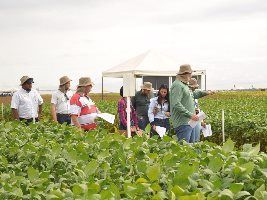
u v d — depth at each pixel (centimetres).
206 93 1248
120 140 691
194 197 353
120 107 1279
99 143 671
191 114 1027
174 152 582
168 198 371
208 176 441
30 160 612
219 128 1672
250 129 1591
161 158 560
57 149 582
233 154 516
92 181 442
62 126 944
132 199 378
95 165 483
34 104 1471
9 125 977
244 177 411
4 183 454
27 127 987
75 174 482
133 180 468
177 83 1054
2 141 775
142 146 638
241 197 379
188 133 1058
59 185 453
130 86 1064
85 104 1141
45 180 466
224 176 430
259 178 426
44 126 988
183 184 403
